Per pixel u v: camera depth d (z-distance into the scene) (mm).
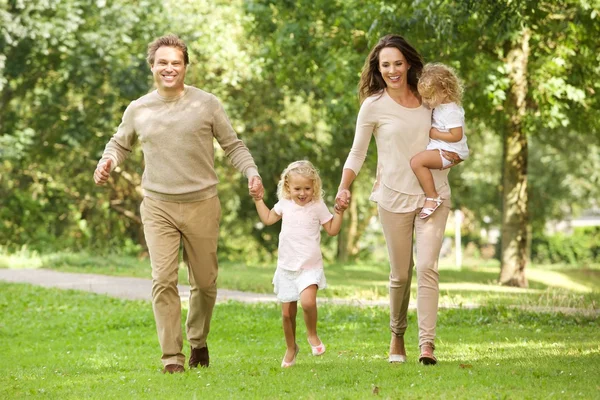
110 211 54562
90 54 40562
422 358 10039
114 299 22984
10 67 40938
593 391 8047
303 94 45469
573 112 33344
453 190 62656
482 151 59000
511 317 17516
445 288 29609
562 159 56719
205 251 10664
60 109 44938
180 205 10492
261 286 26844
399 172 10125
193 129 10461
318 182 10570
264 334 16281
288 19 32906
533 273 43844
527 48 31828
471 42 29516
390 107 10172
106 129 43875
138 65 40938
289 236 10555
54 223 51750
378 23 25188
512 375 9055
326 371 9867
